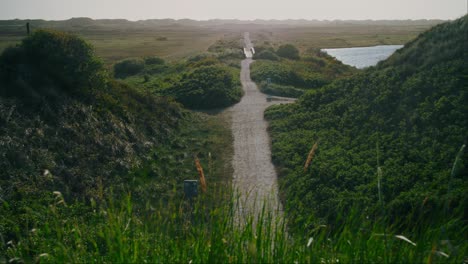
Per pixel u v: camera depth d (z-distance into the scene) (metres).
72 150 21.61
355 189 17.55
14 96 22.36
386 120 23.44
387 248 5.92
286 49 76.19
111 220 6.40
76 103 24.84
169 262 6.06
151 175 22.97
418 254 5.90
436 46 27.00
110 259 6.47
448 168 16.50
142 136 27.30
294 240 6.50
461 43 25.75
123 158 23.52
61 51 25.47
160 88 44.09
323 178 19.41
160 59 68.62
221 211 6.63
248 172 23.23
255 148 27.33
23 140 20.03
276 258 5.98
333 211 15.87
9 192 16.89
